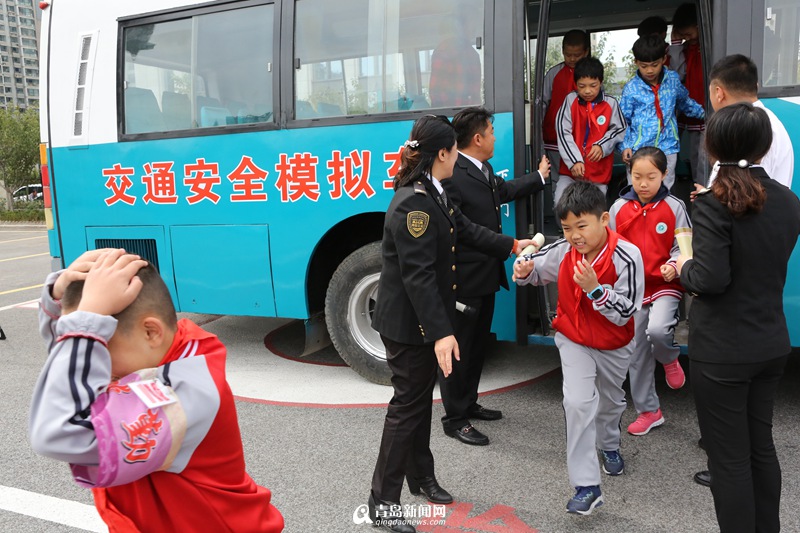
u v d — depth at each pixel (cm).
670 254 320
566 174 459
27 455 349
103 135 495
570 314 272
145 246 494
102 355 118
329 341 489
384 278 260
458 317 332
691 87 455
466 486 300
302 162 434
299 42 434
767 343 206
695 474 301
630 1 524
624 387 430
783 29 337
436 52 403
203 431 129
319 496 296
